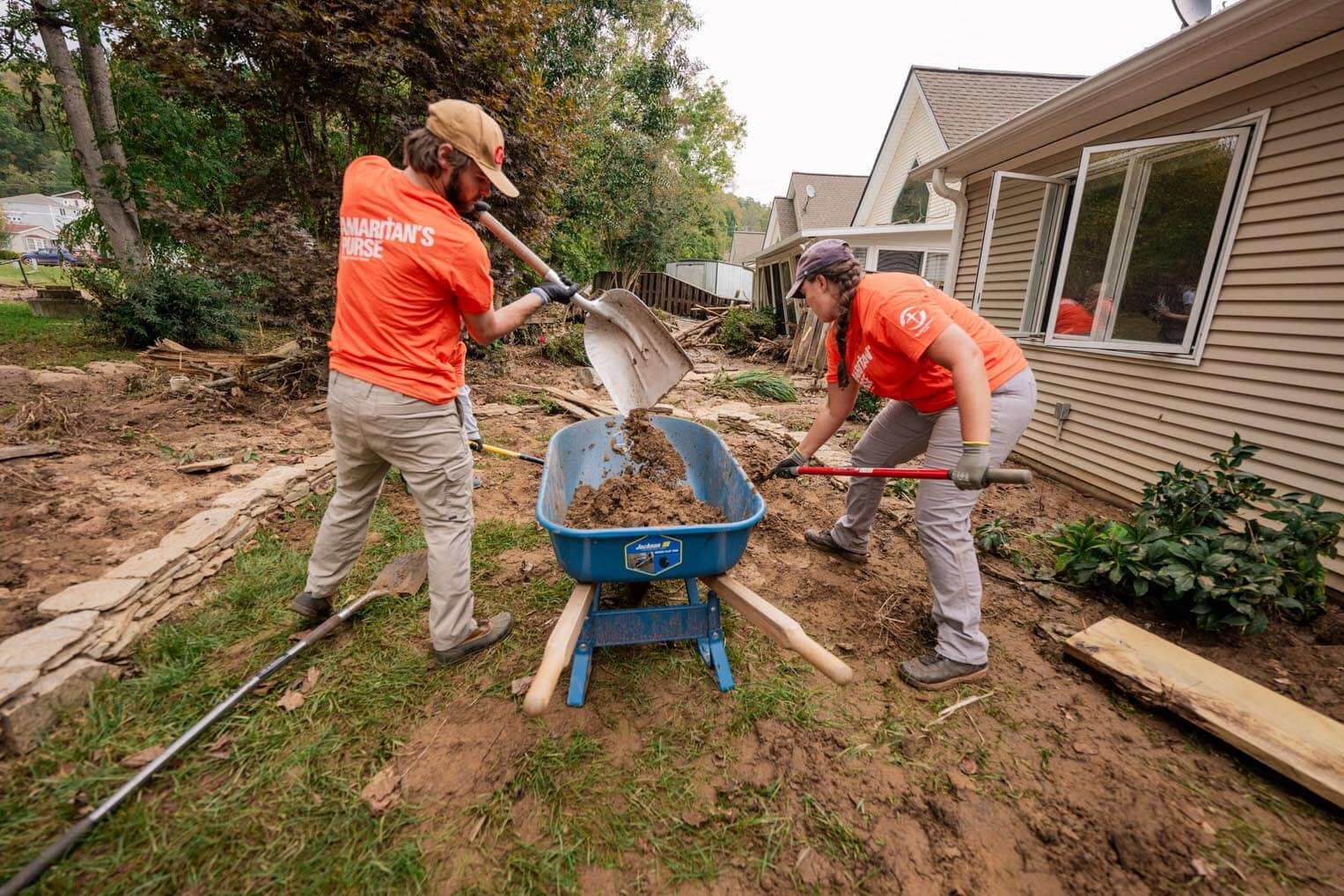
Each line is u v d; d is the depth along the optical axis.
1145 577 2.71
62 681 1.82
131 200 9.17
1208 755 1.96
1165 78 3.57
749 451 5.00
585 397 6.66
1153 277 3.97
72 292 10.40
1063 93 4.08
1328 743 1.86
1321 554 2.70
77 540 2.72
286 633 2.33
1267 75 3.25
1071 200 4.96
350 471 2.11
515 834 1.60
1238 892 1.51
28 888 1.38
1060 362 4.86
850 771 1.86
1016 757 1.94
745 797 1.75
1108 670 2.24
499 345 8.10
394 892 1.44
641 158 21.36
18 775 1.63
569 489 2.77
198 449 4.08
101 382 5.70
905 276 2.17
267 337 9.22
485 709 2.02
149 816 1.56
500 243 6.96
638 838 1.62
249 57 5.59
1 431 4.10
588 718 2.01
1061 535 3.22
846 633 2.58
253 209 6.38
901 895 1.49
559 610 2.60
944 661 2.27
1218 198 3.58
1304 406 3.15
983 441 1.89
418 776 1.75
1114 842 1.63
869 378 2.39
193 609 2.45
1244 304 3.44
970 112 13.12
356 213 1.83
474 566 2.95
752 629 2.55
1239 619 2.48
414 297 1.83
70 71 8.88
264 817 1.60
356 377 1.88
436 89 5.80
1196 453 3.73
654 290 20.52
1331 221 3.01
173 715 1.89
